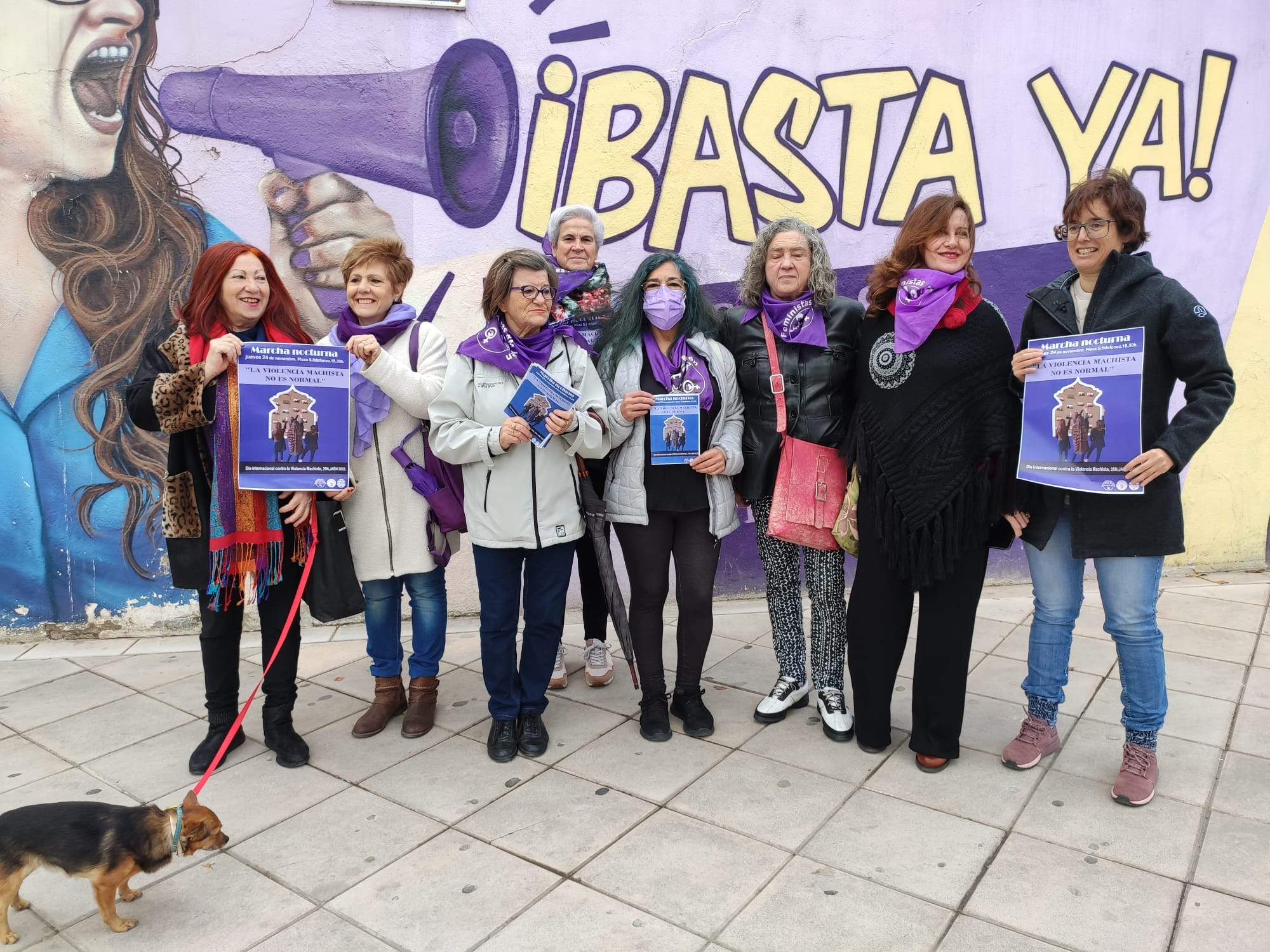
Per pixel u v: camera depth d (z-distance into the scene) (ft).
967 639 8.83
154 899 7.19
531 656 9.74
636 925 6.73
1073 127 14.74
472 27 13.08
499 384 9.20
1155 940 6.44
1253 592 15.05
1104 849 7.62
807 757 9.48
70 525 13.19
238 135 12.75
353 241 13.24
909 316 8.64
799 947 6.45
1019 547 15.70
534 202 13.62
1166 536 7.97
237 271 8.84
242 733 10.22
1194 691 10.98
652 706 10.17
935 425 8.64
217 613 9.30
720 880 7.27
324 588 9.39
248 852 7.84
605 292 10.73
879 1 13.99
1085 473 7.90
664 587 9.92
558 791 8.83
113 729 10.41
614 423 9.39
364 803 8.66
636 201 13.88
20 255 12.47
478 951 6.49
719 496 9.66
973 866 7.39
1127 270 8.02
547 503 9.21
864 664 9.34
